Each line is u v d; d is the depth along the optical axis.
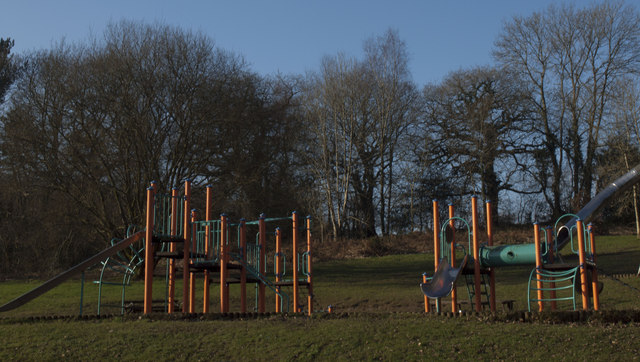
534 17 43.53
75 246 30.22
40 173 26.09
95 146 26.19
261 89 31.78
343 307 18.75
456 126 44.78
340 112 42.62
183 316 12.36
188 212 14.61
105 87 26.17
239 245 16.17
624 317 10.46
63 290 22.56
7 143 25.84
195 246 16.11
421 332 10.12
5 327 11.76
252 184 30.41
